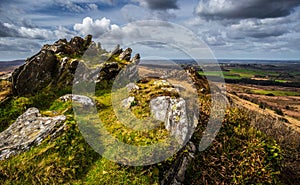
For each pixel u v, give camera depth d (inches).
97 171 166.1
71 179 160.7
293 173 195.9
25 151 170.4
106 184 158.2
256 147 192.7
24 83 252.7
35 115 208.8
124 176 161.6
